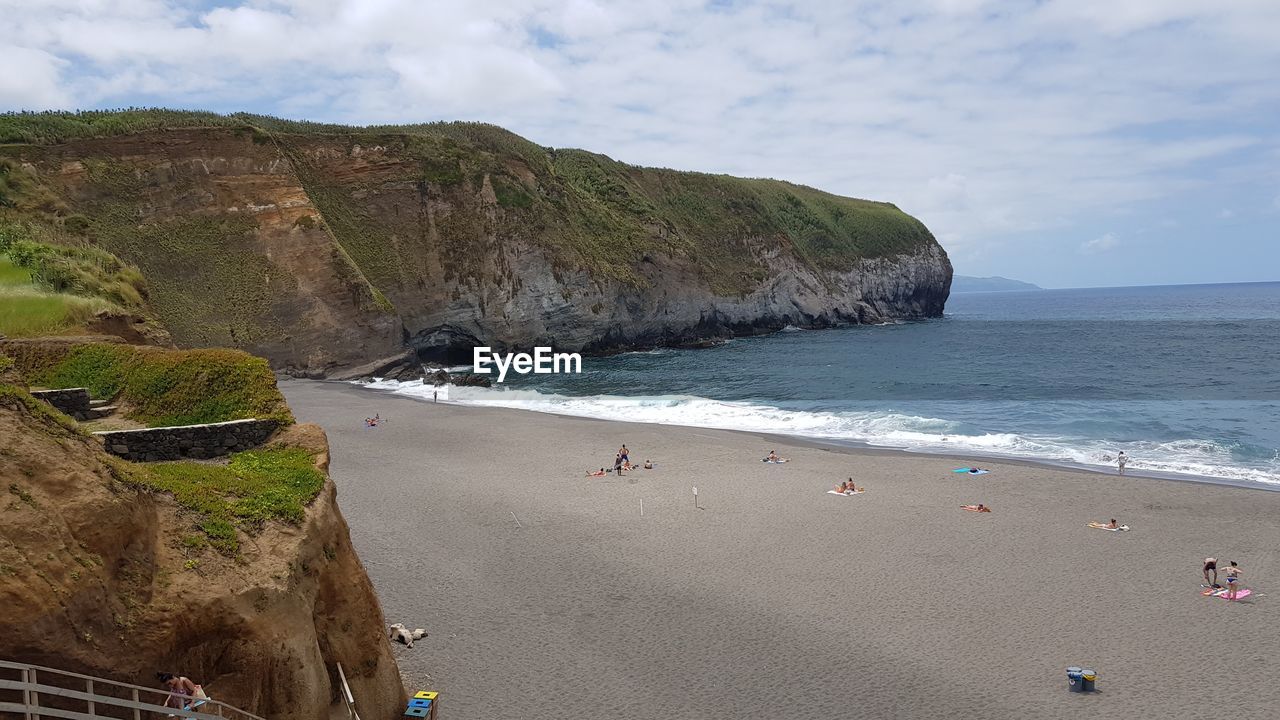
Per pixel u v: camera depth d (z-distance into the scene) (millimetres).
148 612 8492
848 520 24109
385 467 32000
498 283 81562
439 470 31438
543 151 111562
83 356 19078
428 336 79375
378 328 70375
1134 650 15430
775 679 14469
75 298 37375
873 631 16391
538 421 43750
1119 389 55438
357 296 70000
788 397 54781
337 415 45938
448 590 18656
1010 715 13219
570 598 18156
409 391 59219
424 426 41969
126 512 8672
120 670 8055
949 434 38469
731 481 29281
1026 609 17406
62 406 16547
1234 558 20391
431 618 17062
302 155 77812
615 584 19016
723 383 63031
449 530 23297
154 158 68375
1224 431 38594
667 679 14477
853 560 20594
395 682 12406
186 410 16531
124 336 37875
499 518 24531
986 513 24656
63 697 7469
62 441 8664
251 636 9461
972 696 13836
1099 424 41250
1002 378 62969
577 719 13141
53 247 48969
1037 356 80562
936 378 63656
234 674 9383
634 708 13500
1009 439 36500
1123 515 24312
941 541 22047
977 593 18328
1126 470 30469
